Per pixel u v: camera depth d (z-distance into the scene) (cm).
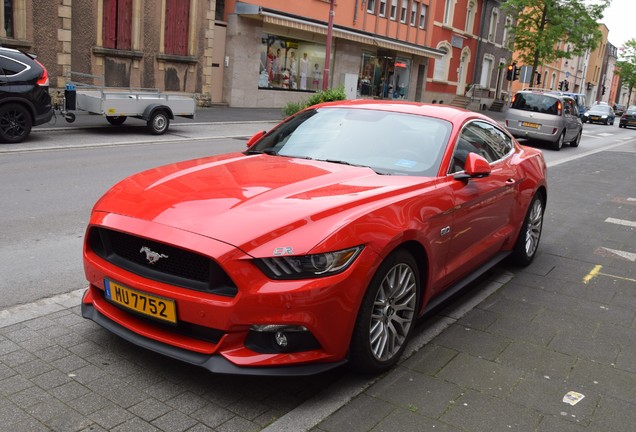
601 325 445
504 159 527
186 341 309
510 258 585
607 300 503
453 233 407
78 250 555
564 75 6775
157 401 305
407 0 3491
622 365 379
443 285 417
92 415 289
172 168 403
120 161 1062
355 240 310
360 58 3188
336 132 457
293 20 2462
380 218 331
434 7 3747
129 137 1408
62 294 444
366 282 313
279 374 295
